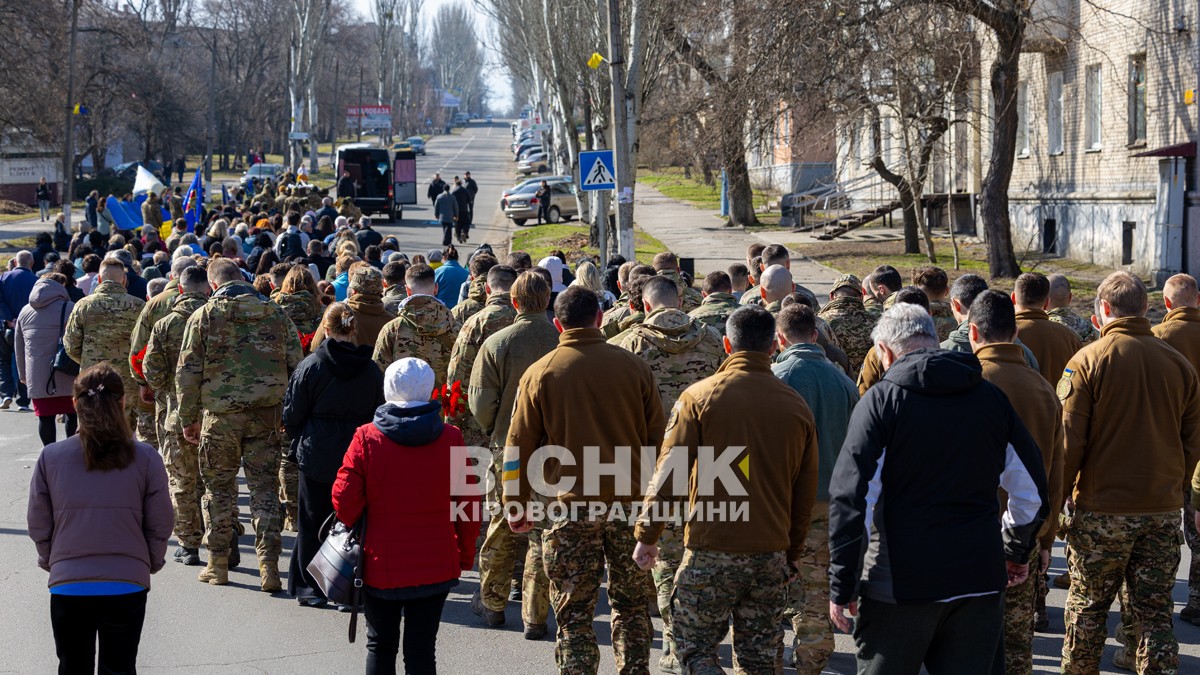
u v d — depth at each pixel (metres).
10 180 68.25
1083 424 6.68
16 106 45.25
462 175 89.81
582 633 6.65
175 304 10.14
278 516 9.27
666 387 7.39
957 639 5.28
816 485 6.07
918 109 28.30
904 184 33.53
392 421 6.22
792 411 5.93
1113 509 6.63
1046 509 5.37
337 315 8.43
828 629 6.95
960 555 5.14
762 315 6.07
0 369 18.50
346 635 8.23
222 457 9.20
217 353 9.03
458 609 8.90
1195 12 26.64
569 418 6.59
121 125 84.19
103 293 12.12
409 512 6.22
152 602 8.95
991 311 6.43
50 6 45.47
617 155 23.41
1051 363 8.12
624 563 6.72
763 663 5.97
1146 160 28.95
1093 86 31.69
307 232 26.11
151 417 12.21
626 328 8.97
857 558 5.14
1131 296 6.76
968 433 5.20
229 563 9.77
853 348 9.49
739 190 46.28
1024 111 35.72
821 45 25.41
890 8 25.41
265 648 7.95
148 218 34.56
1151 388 6.61
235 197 52.28
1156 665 6.66
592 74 37.78
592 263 10.41
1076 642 6.87
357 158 52.38
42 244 22.41
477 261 11.27
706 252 37.22
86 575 5.72
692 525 5.91
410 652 6.32
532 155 89.06
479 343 8.66
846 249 36.53
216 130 102.38
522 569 9.14
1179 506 6.69
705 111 30.45
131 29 64.62
